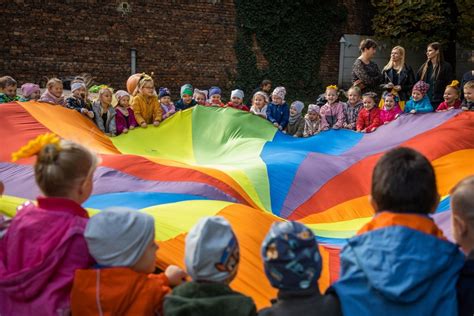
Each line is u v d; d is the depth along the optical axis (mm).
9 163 3842
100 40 11242
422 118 5051
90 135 4695
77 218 1830
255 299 2324
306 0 13320
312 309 1551
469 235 1729
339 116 6078
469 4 12867
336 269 2914
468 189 1730
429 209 1685
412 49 14102
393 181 1665
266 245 1570
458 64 14484
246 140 5285
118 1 11305
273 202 4105
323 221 3932
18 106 4605
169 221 2816
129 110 5371
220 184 3820
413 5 12812
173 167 4016
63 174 1822
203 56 12453
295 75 13547
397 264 1536
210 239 1645
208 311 1574
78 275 1712
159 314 1750
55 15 10711
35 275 1720
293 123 6504
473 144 4422
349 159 4680
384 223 1650
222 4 12500
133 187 3631
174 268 2018
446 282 1569
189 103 6410
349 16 14008
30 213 1853
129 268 1741
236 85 12906
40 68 10688
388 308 1518
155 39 11852
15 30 10367
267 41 13109
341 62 13938
